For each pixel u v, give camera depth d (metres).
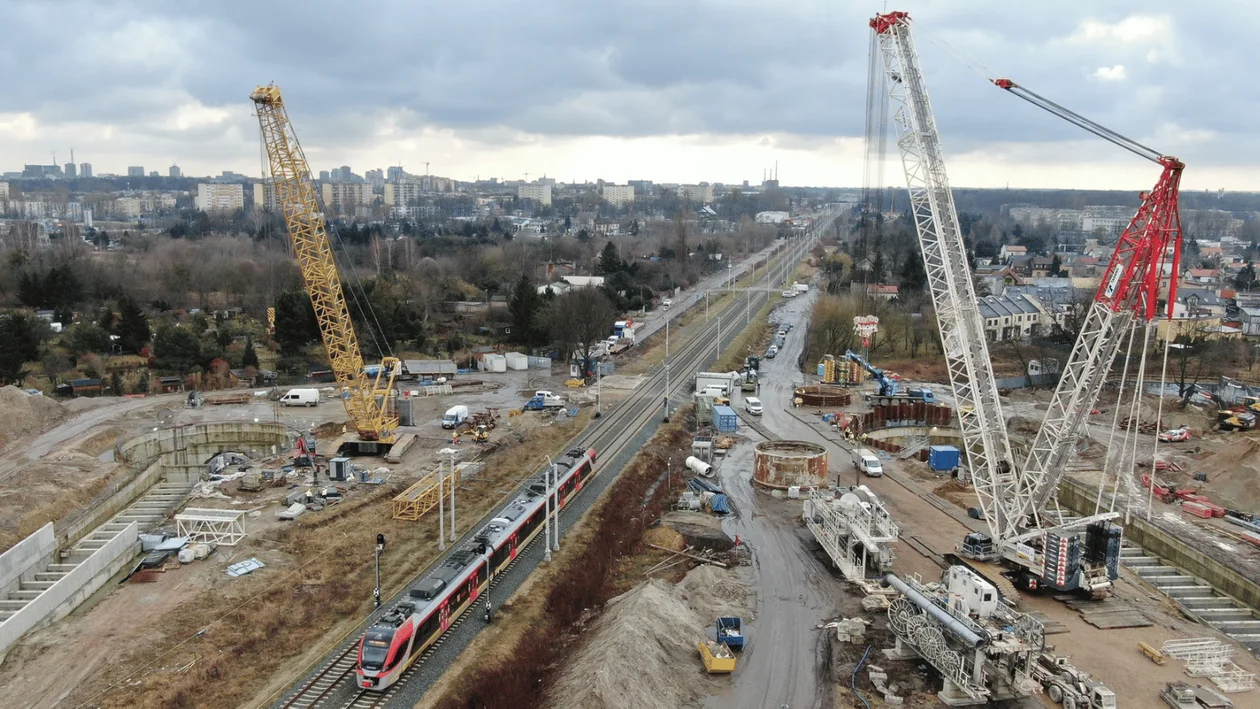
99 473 110.06
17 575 78.75
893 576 72.12
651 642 67.06
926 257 93.50
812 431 137.38
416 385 162.50
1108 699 61.62
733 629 71.50
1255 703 64.50
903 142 91.81
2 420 124.81
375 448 119.38
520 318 193.38
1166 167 71.31
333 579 80.31
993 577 83.19
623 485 108.12
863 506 83.44
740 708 61.88
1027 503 85.62
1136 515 103.00
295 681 63.84
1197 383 167.88
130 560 86.50
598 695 57.94
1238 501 106.31
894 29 89.75
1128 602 82.00
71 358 169.12
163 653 66.69
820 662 68.19
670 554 90.81
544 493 94.00
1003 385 171.00
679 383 167.50
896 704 62.50
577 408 144.75
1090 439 133.62
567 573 83.00
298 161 106.44
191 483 119.31
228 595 76.19
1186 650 70.75
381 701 60.81
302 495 99.94
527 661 67.94
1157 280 75.06
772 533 95.69
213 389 158.88
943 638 63.75
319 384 163.12
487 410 142.88
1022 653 61.25
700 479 113.06
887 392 147.38
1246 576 85.19
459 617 73.12
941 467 119.31
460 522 95.00
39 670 64.25
